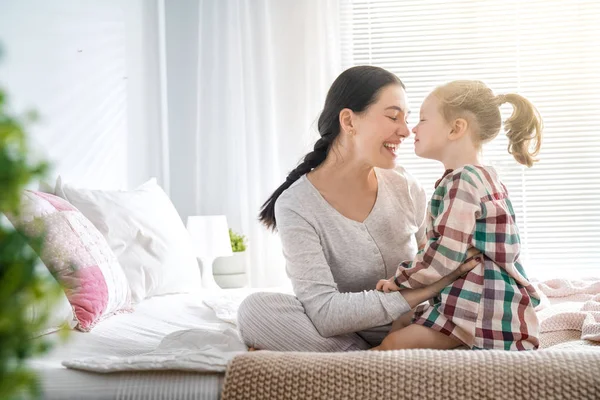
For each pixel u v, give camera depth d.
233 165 3.97
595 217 4.07
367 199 1.85
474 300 1.60
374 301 1.59
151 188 3.03
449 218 1.63
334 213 1.79
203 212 4.01
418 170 4.06
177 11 4.09
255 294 1.63
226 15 3.98
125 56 3.60
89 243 2.09
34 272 0.61
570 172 4.07
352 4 4.11
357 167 1.81
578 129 4.07
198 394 1.26
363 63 4.12
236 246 3.76
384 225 1.83
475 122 1.84
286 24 3.97
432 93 1.90
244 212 3.92
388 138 1.77
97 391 1.28
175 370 1.32
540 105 4.09
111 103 3.39
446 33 4.11
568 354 1.24
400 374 1.21
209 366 1.30
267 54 3.93
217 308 2.29
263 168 3.93
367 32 4.12
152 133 3.89
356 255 1.80
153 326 2.04
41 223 0.65
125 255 2.58
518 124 1.90
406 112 1.80
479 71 4.10
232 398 1.22
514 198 4.09
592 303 1.97
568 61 4.08
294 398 1.21
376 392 1.20
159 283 2.63
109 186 3.33
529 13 4.09
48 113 2.73
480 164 1.81
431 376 1.20
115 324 2.02
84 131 3.06
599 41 4.07
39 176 0.61
